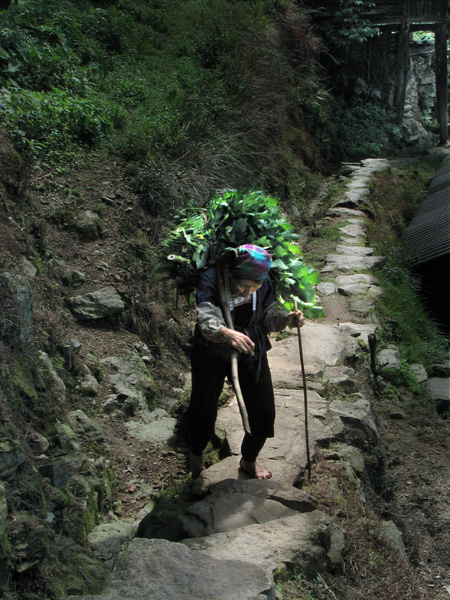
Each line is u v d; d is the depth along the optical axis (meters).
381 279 10.02
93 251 7.12
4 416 3.39
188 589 2.74
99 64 11.95
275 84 15.12
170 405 6.19
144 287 7.20
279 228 3.89
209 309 3.46
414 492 5.82
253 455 4.00
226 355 3.65
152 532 3.72
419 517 5.46
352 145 21.84
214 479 4.12
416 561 4.67
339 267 10.03
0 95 8.78
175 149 9.66
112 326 6.49
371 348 7.38
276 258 3.79
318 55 21.00
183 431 5.45
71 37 11.88
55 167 8.18
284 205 12.68
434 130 25.48
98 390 5.62
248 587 2.77
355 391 6.02
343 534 3.82
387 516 4.89
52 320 5.62
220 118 11.84
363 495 4.50
